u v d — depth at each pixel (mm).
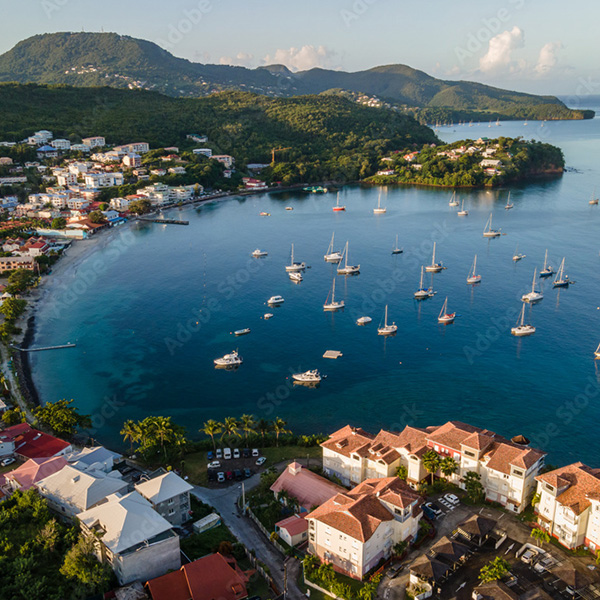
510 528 104000
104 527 93375
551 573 91188
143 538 90375
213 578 87062
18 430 140750
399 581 91812
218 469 130250
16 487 117562
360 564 91375
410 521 98500
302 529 103938
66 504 106000
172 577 87062
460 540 100250
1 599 84375
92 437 152250
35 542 97250
